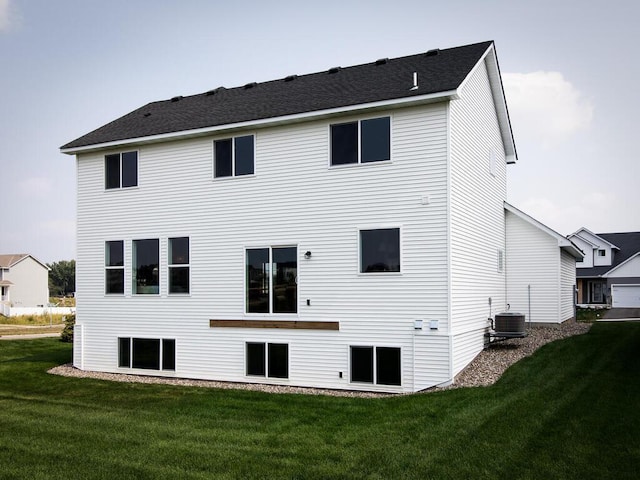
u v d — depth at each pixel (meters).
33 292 73.62
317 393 12.26
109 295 16.02
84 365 16.30
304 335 13.23
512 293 19.83
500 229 18.72
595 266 47.50
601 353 13.85
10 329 36.53
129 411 10.63
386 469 6.89
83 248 16.56
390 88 13.06
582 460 6.88
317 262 13.17
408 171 12.34
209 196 14.69
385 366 12.34
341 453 7.59
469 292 13.54
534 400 9.67
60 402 11.66
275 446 8.05
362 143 12.89
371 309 12.53
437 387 11.73
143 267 15.66
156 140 15.28
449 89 11.63
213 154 14.70
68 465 7.39
